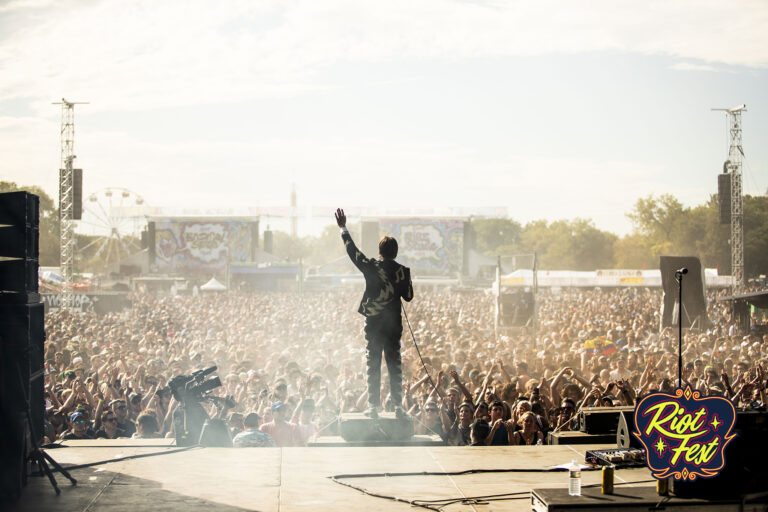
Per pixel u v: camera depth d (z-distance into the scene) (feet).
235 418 30.53
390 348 26.45
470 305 152.56
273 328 96.12
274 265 253.24
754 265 291.99
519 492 19.11
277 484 19.48
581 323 100.27
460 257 283.38
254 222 284.00
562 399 34.71
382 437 26.13
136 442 25.34
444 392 34.14
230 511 17.07
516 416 29.91
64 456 22.39
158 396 37.24
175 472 20.56
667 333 82.48
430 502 18.07
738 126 146.61
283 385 38.09
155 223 283.18
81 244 369.91
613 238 428.15
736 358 56.95
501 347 62.80
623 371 48.78
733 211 147.74
